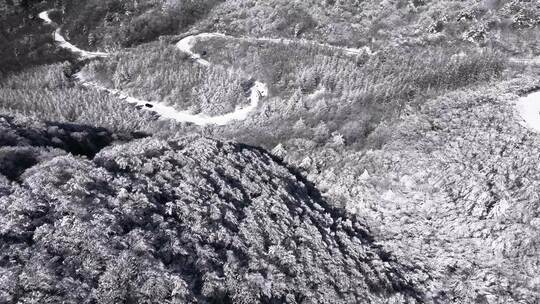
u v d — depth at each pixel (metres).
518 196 55.91
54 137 71.25
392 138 71.81
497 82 84.56
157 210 48.56
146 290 37.94
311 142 75.94
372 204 61.38
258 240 48.66
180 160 59.81
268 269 45.50
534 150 61.47
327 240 52.34
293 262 47.00
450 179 60.88
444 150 65.19
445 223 56.81
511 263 50.88
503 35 111.12
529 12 113.88
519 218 53.91
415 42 116.94
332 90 103.25
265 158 70.00
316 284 46.12
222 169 60.44
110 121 95.94
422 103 81.25
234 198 55.03
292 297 43.59
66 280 37.16
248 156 66.94
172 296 38.16
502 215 54.44
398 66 102.19
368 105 87.12
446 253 53.50
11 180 51.31
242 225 50.34
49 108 102.62
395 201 61.16
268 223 51.56
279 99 100.69
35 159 57.84
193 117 105.44
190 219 48.94
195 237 46.19
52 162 53.00
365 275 49.28
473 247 53.47
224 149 66.50
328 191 64.62
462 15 121.50
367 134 77.00
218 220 49.97
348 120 82.75
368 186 63.47
